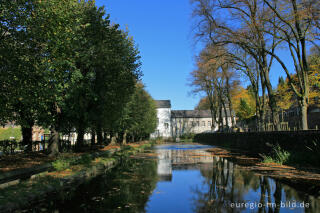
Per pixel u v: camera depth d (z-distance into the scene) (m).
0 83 9.00
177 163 15.38
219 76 39.03
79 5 16.06
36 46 10.44
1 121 11.41
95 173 11.24
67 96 13.78
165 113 74.62
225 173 10.83
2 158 13.97
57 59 11.22
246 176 9.81
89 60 14.83
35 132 33.50
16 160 13.38
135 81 20.22
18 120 11.37
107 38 16.41
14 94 9.40
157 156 21.14
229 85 39.44
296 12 16.30
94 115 17.00
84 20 15.35
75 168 11.59
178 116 76.19
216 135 43.22
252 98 58.78
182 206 5.75
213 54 26.56
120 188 7.88
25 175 9.64
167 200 6.33
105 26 16.39
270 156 15.92
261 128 25.97
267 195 6.61
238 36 20.97
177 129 75.19
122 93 17.66
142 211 5.38
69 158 12.88
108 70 15.82
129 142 46.19
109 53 15.05
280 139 16.81
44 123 15.64
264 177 9.42
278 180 8.71
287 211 5.17
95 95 14.98
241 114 57.66
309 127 35.12
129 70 19.39
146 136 66.00
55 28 10.38
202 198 6.49
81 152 18.88
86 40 14.80
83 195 6.94
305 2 15.94
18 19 9.13
